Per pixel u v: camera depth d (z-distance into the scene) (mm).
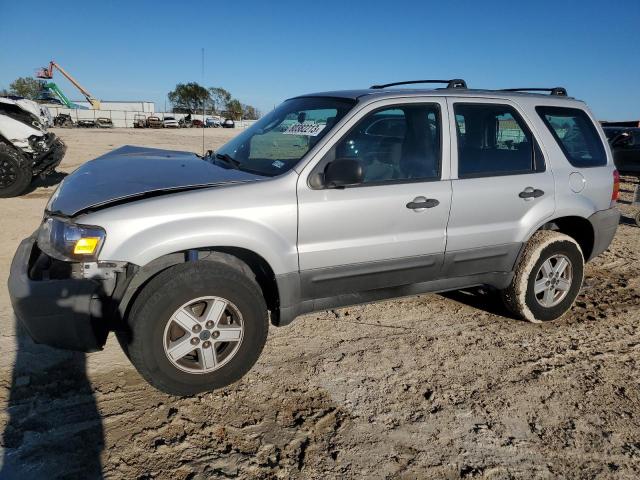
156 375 3031
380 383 3449
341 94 3930
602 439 2951
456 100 3928
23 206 8445
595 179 4430
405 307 4734
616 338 4246
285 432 2916
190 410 3072
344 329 4242
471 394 3359
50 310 2822
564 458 2789
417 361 3758
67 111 53656
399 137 3707
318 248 3367
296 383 3406
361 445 2832
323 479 2568
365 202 3449
